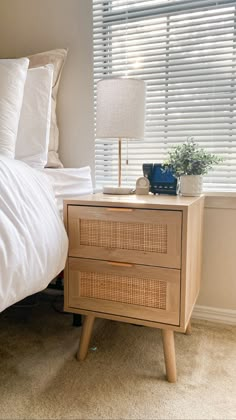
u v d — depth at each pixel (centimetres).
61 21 176
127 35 166
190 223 110
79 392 103
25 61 140
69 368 116
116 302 117
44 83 148
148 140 167
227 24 147
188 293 112
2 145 125
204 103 154
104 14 168
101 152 177
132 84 129
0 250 83
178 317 108
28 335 140
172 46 157
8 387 105
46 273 103
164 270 108
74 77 176
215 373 114
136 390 105
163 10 157
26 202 99
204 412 95
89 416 93
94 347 131
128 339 138
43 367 117
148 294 112
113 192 145
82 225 119
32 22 183
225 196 150
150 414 94
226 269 155
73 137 180
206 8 150
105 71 171
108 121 132
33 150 143
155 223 108
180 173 139
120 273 115
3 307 85
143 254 111
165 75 160
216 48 150
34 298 179
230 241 153
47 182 122
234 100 151
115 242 114
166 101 161
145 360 122
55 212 114
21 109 143
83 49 173
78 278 121
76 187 148
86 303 121
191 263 116
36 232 98
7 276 84
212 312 157
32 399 100
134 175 173
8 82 132
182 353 127
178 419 93
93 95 174
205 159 136
